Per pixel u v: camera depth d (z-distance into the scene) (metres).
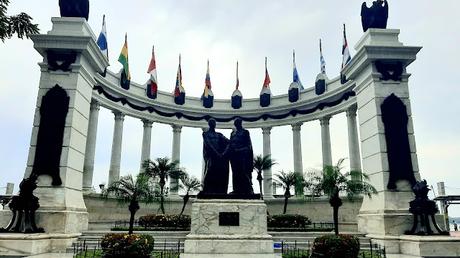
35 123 21.12
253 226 17.59
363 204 23.97
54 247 17.98
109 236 15.94
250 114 45.81
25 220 17.75
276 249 18.67
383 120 22.61
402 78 23.44
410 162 21.88
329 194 19.75
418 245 17.39
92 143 35.69
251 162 19.81
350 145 37.31
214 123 20.62
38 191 19.88
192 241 16.80
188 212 39.31
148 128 42.75
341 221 34.00
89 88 24.17
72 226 19.92
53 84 21.72
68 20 22.83
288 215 27.47
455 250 17.31
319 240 16.12
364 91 24.75
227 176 19.56
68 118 21.22
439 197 37.19
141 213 37.41
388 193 21.30
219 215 17.66
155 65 43.69
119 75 39.94
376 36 24.25
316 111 41.72
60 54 22.19
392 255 17.80
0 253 16.06
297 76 45.06
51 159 20.47
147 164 34.84
